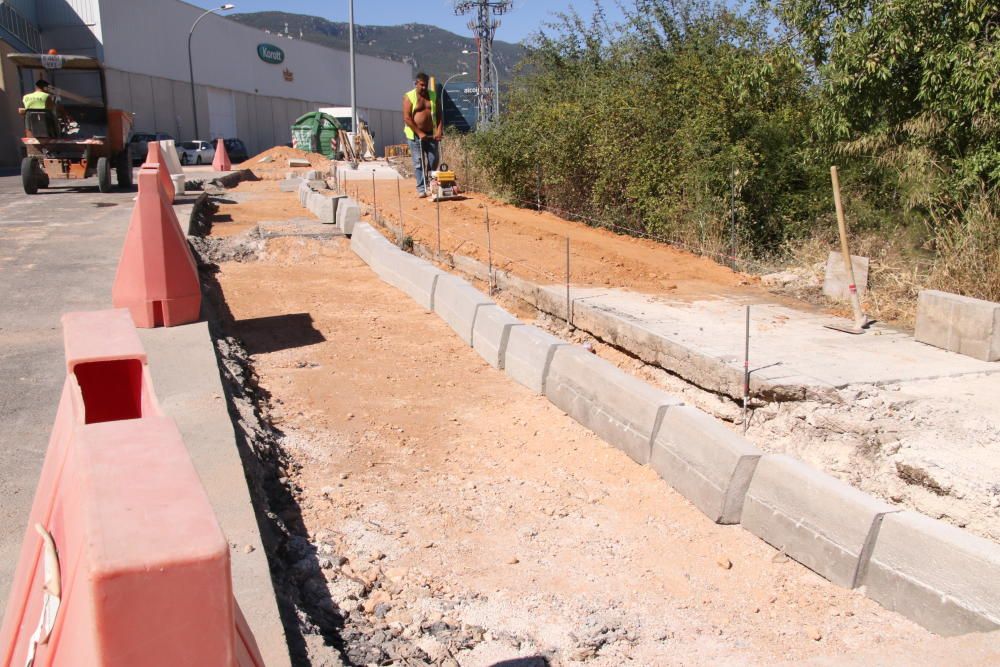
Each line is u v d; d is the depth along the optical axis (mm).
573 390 6348
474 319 8094
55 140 19906
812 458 5531
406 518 4742
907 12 8523
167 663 1339
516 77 17734
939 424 5246
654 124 12398
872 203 10445
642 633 3725
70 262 11086
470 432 6113
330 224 14469
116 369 2404
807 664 2994
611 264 10570
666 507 4996
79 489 1494
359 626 3639
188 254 7438
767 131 11094
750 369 6172
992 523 4371
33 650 1768
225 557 1365
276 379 7055
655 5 13523
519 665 3430
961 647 3072
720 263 10734
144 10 49500
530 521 4781
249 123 61844
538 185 15547
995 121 8055
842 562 4148
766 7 10531
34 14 46031
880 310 8047
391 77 84438
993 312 6305
